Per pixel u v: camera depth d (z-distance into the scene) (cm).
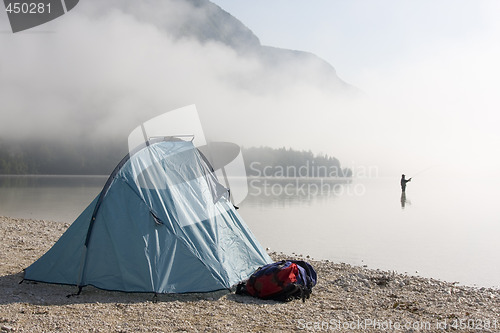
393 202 3872
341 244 1533
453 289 862
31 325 582
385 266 1174
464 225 2192
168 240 766
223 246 816
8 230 1463
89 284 739
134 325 596
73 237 788
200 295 747
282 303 728
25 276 797
